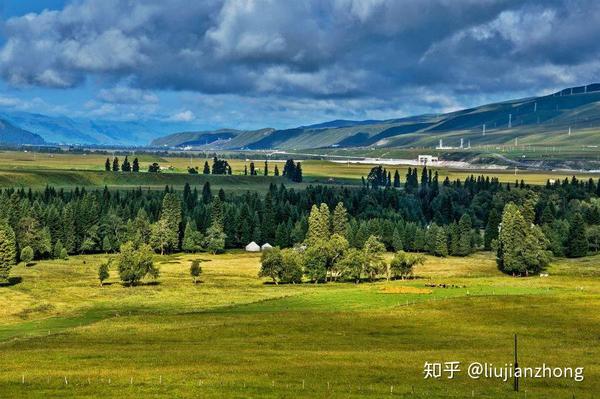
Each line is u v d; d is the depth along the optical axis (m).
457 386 75.56
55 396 70.94
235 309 133.62
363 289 159.75
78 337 104.69
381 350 94.75
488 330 108.62
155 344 99.12
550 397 71.38
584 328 108.69
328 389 73.44
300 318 119.25
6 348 97.12
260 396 70.69
